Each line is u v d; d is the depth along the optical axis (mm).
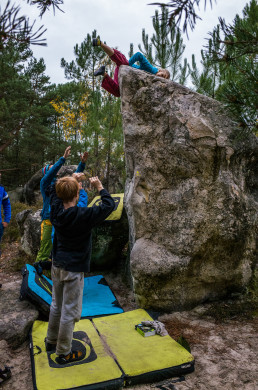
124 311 3693
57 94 17094
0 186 4094
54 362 2453
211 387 2299
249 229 3578
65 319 2330
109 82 4031
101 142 9781
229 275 3613
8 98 14180
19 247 5945
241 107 2246
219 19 2096
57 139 19031
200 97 3562
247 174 3746
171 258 3461
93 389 2188
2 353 2674
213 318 3418
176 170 3512
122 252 5418
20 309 3199
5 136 13492
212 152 3416
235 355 2705
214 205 3447
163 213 3574
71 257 2303
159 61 6926
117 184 10672
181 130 3461
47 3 1653
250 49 2088
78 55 15281
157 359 2494
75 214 2258
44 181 3818
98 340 2795
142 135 3656
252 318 3398
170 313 3525
